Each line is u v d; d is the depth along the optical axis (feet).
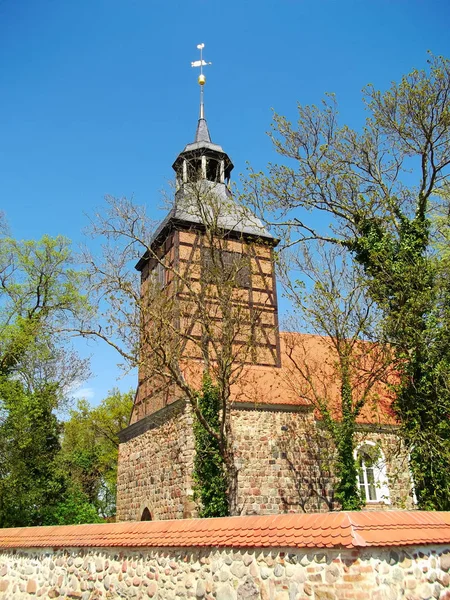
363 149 59.41
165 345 49.16
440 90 55.36
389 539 21.42
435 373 47.98
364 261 57.31
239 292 68.39
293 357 70.33
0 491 70.49
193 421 57.67
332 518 22.45
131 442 73.87
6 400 71.72
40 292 82.64
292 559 22.88
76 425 132.26
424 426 49.34
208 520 28.12
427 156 56.59
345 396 51.80
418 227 55.26
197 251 69.21
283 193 57.88
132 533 31.22
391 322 49.11
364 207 56.70
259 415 60.44
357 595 20.36
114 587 31.27
